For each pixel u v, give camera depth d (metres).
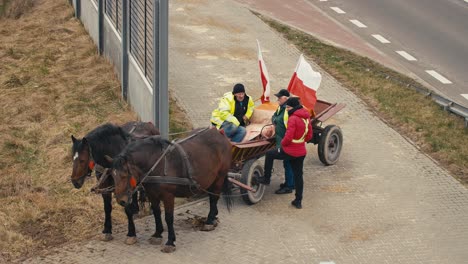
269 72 21.38
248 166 14.64
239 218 14.45
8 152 16.78
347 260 13.22
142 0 16.78
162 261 13.01
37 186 15.35
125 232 13.95
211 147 13.48
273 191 15.50
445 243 13.88
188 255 13.20
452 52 23.80
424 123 18.66
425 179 16.17
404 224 14.44
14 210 14.48
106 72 20.95
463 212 14.95
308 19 26.06
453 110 19.16
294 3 27.66
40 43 23.19
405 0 28.52
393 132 18.23
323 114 16.34
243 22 25.23
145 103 17.09
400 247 13.69
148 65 16.75
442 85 21.52
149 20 16.25
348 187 15.73
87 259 13.09
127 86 19.09
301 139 14.53
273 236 13.88
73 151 12.55
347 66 22.08
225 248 13.45
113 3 20.20
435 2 28.38
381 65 22.50
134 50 18.14
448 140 17.83
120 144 12.86
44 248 13.45
